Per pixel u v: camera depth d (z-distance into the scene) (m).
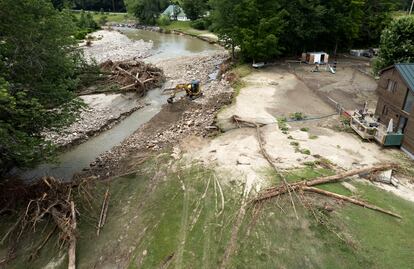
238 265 15.59
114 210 19.69
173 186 21.53
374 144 25.91
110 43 71.75
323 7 51.31
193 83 38.53
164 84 44.88
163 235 17.55
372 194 20.05
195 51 65.44
